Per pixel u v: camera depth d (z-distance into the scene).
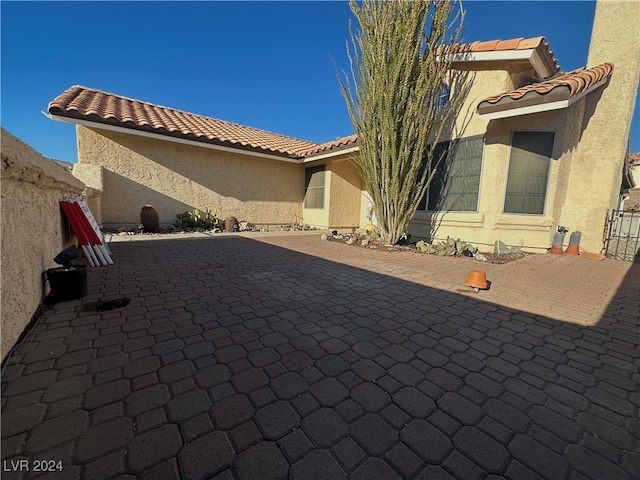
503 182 7.39
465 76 7.80
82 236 4.94
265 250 7.37
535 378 2.21
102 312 3.19
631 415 1.83
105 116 8.54
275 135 16.19
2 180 2.16
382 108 7.08
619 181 8.08
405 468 1.42
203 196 11.53
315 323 3.08
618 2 7.45
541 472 1.42
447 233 8.45
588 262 6.57
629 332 3.02
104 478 1.30
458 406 1.87
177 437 1.54
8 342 2.25
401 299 3.90
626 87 7.40
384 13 6.71
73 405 1.75
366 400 1.90
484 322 3.21
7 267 2.26
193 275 4.81
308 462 1.43
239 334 2.78
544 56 7.12
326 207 12.77
